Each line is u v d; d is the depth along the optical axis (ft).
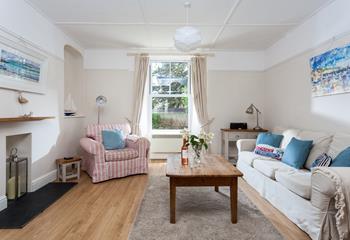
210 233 6.89
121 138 13.75
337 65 9.36
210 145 16.78
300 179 7.47
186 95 17.39
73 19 11.51
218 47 16.20
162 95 17.38
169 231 6.98
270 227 7.26
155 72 17.38
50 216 8.00
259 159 10.80
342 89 9.10
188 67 17.31
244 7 10.26
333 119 9.77
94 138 13.55
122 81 16.62
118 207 8.77
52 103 11.97
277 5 10.05
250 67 16.94
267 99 16.44
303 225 7.01
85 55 16.47
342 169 6.22
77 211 8.41
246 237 6.69
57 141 12.53
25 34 9.53
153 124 17.38
